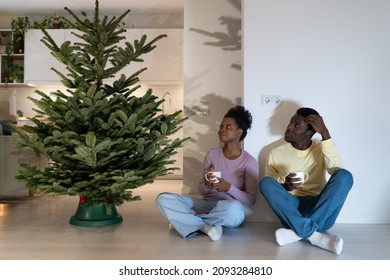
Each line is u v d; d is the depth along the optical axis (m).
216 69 3.86
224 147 2.62
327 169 2.35
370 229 2.49
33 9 5.84
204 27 3.87
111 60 2.68
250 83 2.70
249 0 2.69
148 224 2.61
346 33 2.67
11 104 4.00
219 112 3.86
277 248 2.05
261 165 2.71
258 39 2.69
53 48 2.47
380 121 2.66
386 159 2.66
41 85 6.09
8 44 5.86
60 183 2.46
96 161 2.37
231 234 2.36
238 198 2.41
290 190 2.30
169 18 6.08
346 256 1.92
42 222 2.67
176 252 1.96
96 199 2.45
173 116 2.64
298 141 2.45
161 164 2.59
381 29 2.66
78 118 2.44
